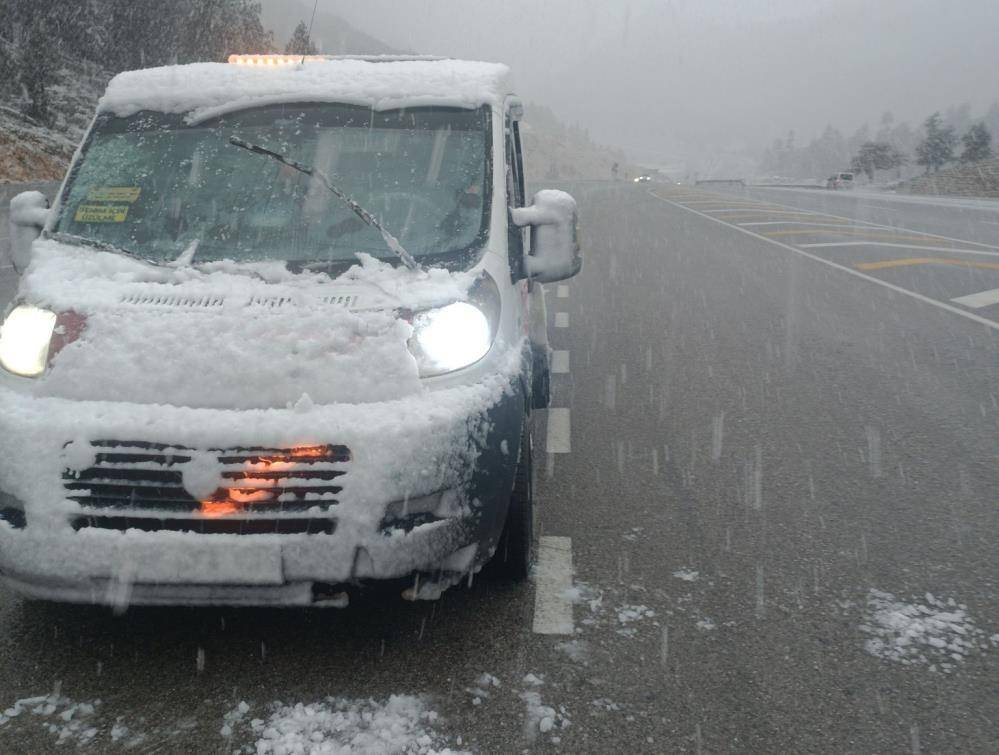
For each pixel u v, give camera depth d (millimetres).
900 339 9312
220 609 3734
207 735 2900
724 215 27938
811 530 4629
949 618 3736
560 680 3240
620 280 13812
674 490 5199
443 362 3391
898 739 2945
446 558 3268
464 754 2814
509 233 4293
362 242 3977
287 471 3076
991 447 5973
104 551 3053
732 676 3289
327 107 4535
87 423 3098
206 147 4422
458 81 4676
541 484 5301
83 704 3068
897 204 35812
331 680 3223
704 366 8266
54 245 4066
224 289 3605
